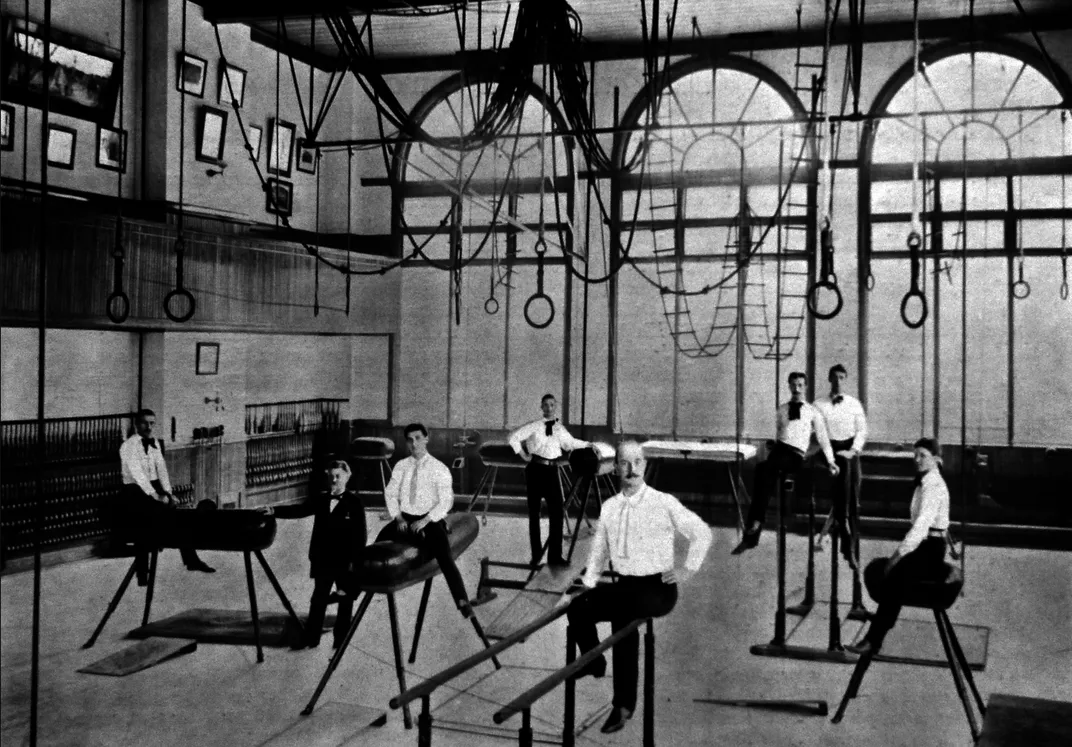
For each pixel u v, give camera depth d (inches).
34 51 413.7
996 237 526.6
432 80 618.5
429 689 169.3
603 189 588.4
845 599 378.9
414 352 627.5
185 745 234.2
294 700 267.0
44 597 376.2
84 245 395.5
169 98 480.1
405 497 298.0
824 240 284.4
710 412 570.6
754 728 246.8
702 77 572.4
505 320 609.9
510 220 420.2
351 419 634.2
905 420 540.7
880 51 541.6
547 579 382.3
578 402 595.2
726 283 566.6
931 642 318.7
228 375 530.0
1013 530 498.6
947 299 534.3
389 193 627.5
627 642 243.4
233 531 304.3
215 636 322.3
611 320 585.0
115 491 458.9
